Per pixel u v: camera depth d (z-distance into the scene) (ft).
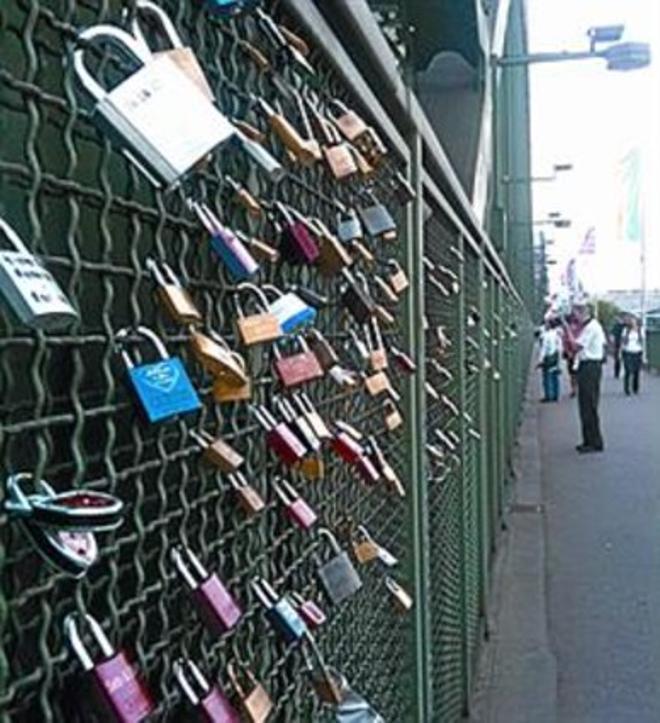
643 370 98.53
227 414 4.31
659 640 17.88
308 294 5.18
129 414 3.38
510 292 40.40
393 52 9.25
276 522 5.00
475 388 18.12
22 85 2.87
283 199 5.04
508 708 14.73
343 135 6.10
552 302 172.14
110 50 3.23
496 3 29.63
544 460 41.16
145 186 3.55
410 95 9.35
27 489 2.84
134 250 3.48
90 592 3.15
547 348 68.80
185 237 3.88
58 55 3.07
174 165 3.22
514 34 43.19
